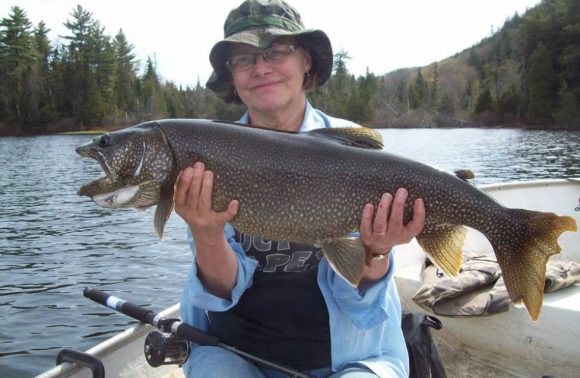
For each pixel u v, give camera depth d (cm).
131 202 81
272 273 84
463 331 122
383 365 80
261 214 80
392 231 78
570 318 107
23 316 210
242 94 92
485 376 114
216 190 79
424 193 80
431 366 97
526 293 81
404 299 134
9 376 162
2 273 267
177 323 84
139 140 79
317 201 80
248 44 86
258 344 83
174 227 373
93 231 365
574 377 109
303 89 96
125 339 94
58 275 263
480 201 81
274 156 79
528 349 113
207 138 79
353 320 80
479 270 123
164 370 104
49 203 495
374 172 80
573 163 666
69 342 187
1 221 406
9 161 956
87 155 81
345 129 83
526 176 555
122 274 263
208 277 81
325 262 83
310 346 83
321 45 92
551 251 79
